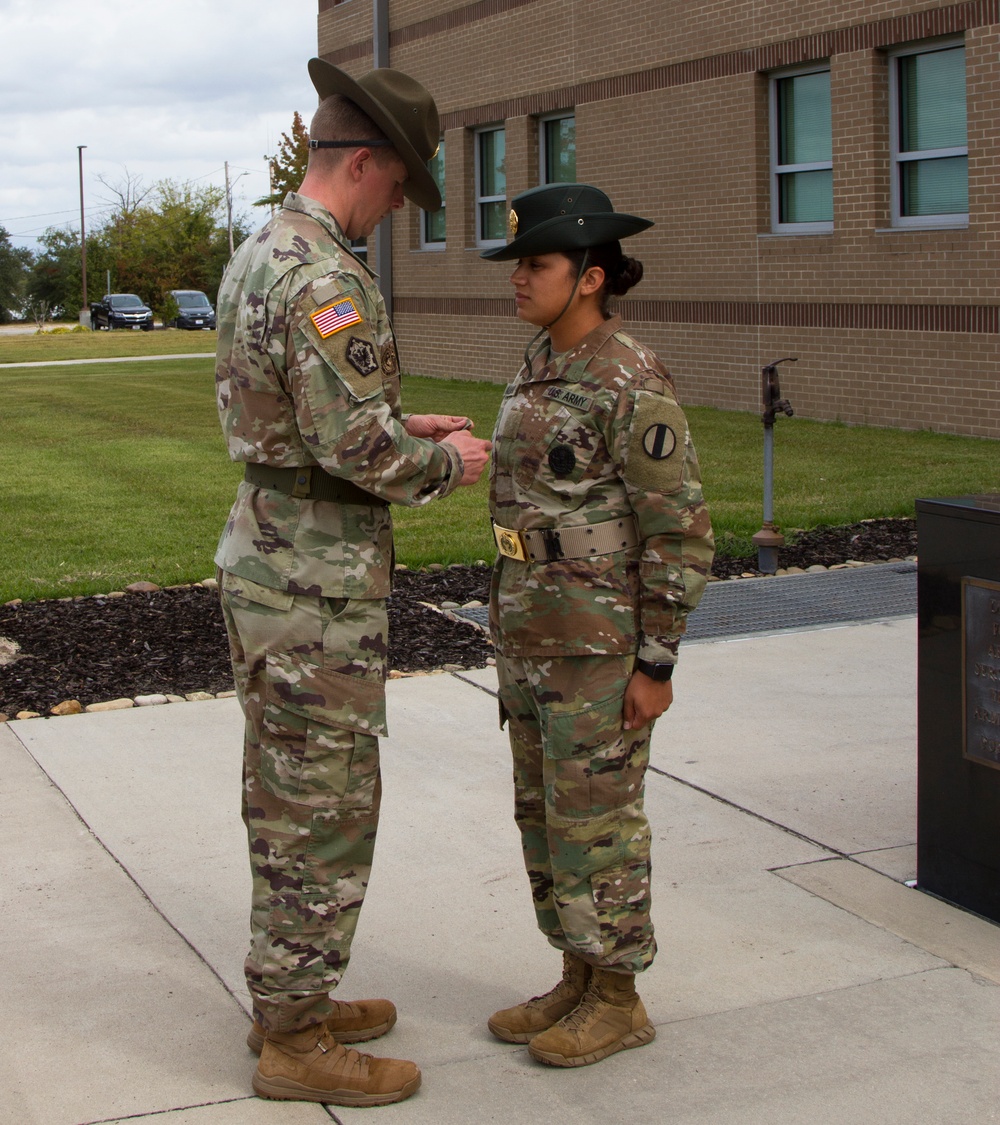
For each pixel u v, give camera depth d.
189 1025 3.02
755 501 9.48
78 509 9.71
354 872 2.71
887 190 13.34
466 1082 2.77
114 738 4.99
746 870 3.80
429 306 21.09
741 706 5.30
